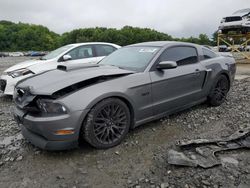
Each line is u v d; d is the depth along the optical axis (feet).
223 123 13.62
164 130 12.73
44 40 318.65
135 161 9.86
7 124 14.40
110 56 15.10
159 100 12.49
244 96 19.33
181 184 8.31
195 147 10.63
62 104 9.50
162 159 9.93
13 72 19.94
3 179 8.93
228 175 8.66
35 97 9.91
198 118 14.38
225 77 16.67
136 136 12.04
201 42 258.57
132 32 281.13
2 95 21.85
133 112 11.46
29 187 8.46
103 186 8.41
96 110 10.11
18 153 10.71
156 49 13.33
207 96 15.74
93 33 292.20
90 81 10.58
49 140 9.66
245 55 50.62
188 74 13.75
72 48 23.06
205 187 8.12
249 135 11.55
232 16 46.09
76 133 9.73
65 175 9.07
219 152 10.21
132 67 12.61
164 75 12.56
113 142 10.89
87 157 10.20
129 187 8.31
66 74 11.11
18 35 312.09
